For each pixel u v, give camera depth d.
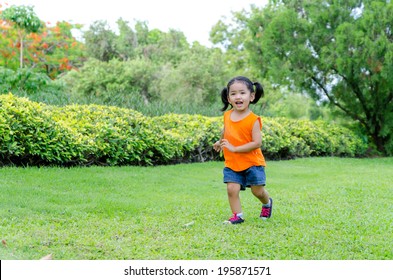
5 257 4.06
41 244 4.50
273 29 18.89
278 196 7.70
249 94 5.69
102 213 5.92
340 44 17.50
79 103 13.17
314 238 4.98
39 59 31.27
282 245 4.71
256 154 5.69
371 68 17.38
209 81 29.52
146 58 38.25
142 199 6.97
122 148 10.38
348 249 4.66
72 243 4.57
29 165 9.19
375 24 17.42
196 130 12.97
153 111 14.49
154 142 11.16
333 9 18.53
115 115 11.02
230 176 5.67
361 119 19.91
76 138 9.55
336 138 17.83
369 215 6.30
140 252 4.37
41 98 13.23
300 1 20.41
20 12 17.62
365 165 14.33
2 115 8.66
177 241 4.75
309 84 19.12
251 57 20.58
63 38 33.56
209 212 6.20
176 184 8.59
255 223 5.62
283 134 15.48
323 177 10.59
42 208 5.83
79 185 7.63
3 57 26.62
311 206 6.90
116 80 31.75
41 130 9.09
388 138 19.73
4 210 5.61
